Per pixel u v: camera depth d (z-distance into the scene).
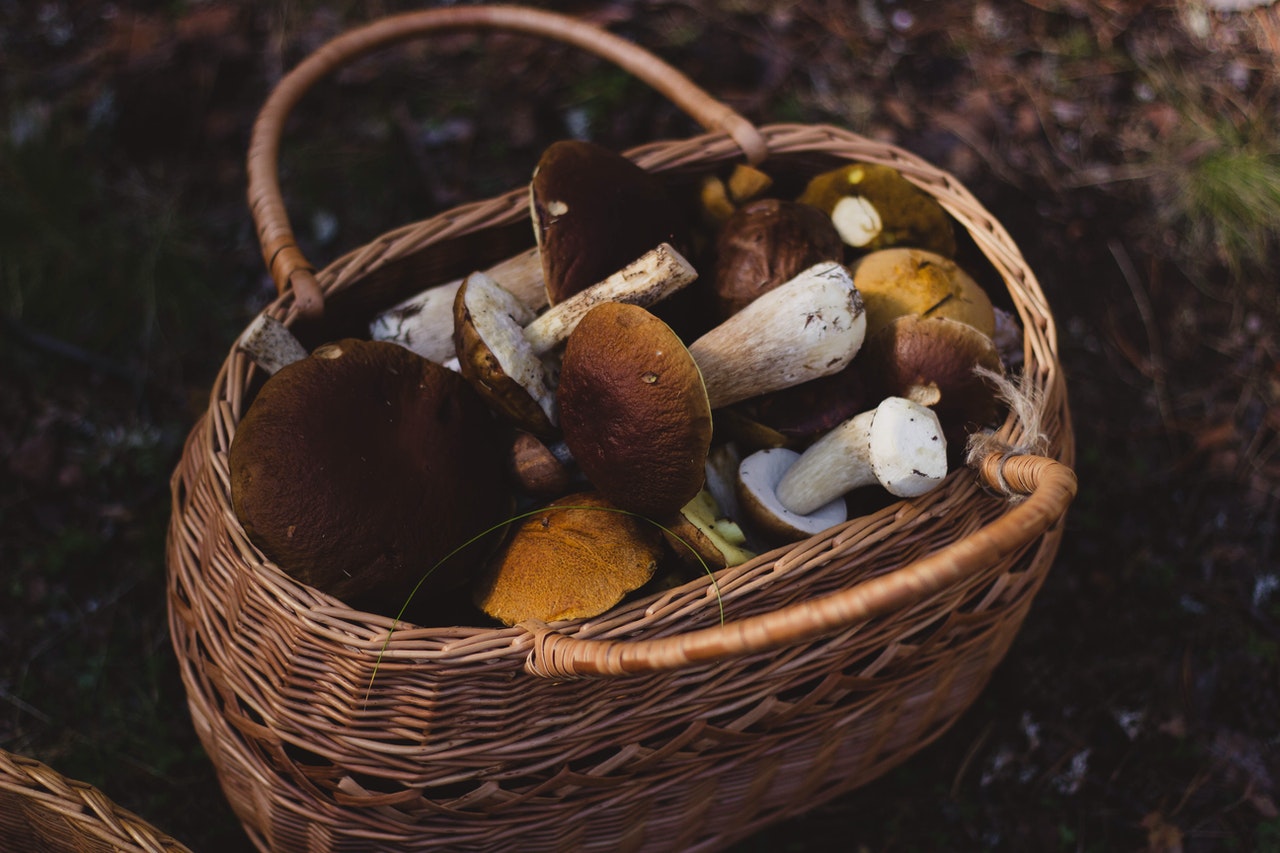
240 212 1.28
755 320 0.90
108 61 1.31
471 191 1.28
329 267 0.97
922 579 0.75
